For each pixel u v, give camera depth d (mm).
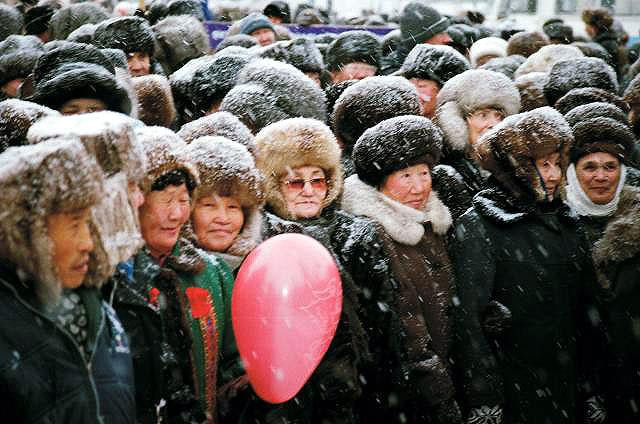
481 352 4219
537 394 4348
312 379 3775
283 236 3473
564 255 4414
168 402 3074
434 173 5141
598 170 4977
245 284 3324
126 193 2691
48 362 2434
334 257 3969
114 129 2701
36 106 3801
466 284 4324
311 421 3789
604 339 4652
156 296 3070
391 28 13078
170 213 3219
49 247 2408
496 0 18688
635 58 12508
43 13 10227
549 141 4371
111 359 2604
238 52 7074
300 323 3270
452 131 5738
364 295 4102
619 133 4977
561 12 17203
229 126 4227
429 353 4195
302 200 4078
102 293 2766
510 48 10047
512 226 4395
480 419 4172
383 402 4164
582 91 6398
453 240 4547
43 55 5375
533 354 4344
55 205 2406
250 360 3297
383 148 4375
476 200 4480
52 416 2416
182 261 3287
